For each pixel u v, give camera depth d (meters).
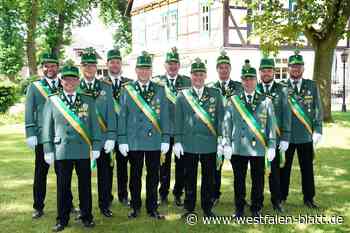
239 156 5.62
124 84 5.87
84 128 5.29
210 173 5.71
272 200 5.98
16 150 10.75
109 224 5.54
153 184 5.76
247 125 5.53
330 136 12.23
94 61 5.70
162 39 27.48
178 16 25.48
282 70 22.45
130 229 5.35
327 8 14.45
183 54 24.47
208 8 22.44
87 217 5.42
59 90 5.49
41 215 5.86
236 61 21.58
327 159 9.28
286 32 14.24
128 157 5.82
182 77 6.59
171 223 5.55
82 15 30.91
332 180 7.57
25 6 23.55
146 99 5.69
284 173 6.19
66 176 5.30
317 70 15.26
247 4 15.11
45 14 27.59
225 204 6.32
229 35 21.47
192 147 5.64
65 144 5.23
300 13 14.16
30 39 24.22
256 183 5.66
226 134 5.54
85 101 5.34
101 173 5.85
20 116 17.05
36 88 5.70
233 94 5.69
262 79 5.90
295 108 6.02
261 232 5.22
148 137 5.65
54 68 5.75
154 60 28.34
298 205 6.21
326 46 15.03
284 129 5.83
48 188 7.22
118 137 5.68
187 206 5.78
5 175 8.16
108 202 5.90
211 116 5.64
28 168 8.74
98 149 5.38
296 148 6.18
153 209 5.80
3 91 17.23
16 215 5.91
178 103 5.71
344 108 19.88
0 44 26.06
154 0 28.28
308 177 6.12
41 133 5.66
